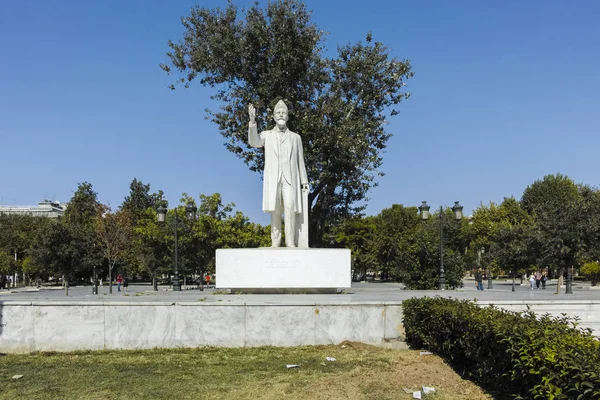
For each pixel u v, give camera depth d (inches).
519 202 2837.1
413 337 457.4
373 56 1069.1
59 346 467.2
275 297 561.0
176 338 468.4
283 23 1019.9
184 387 343.6
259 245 1939.0
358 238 2427.4
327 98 1054.4
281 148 696.4
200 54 1055.0
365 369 383.9
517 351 264.7
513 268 1839.3
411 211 2361.0
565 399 207.3
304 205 713.0
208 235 1812.3
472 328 336.2
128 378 368.2
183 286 2073.1
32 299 499.8
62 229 1425.9
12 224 2605.8
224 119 1085.1
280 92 1053.8
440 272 922.7
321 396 321.7
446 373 372.8
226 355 437.4
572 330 277.6
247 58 1054.4
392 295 616.7
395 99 1103.0
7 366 410.3
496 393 317.7
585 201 1233.4
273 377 366.0
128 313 470.3
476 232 2687.0
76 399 321.1
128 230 2060.8
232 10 1069.8
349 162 1040.8
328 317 474.3
